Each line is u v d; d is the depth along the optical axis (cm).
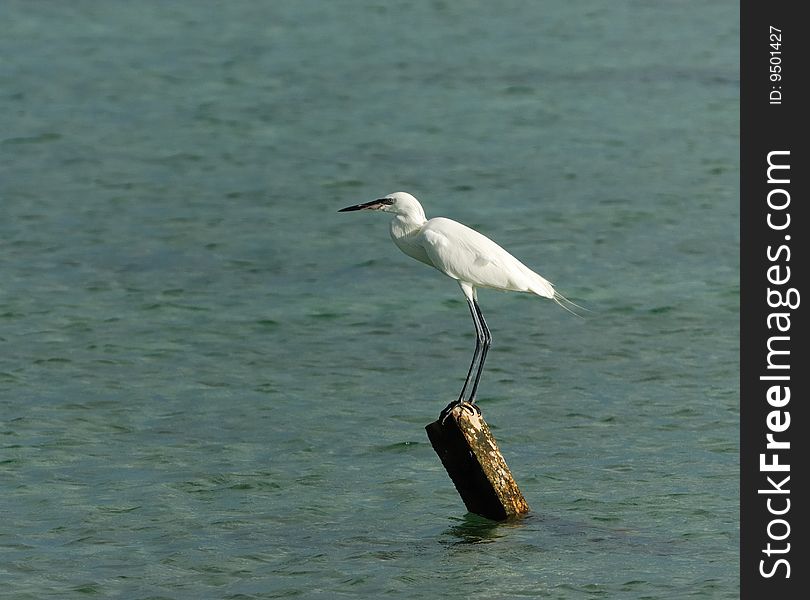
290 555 1245
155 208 2783
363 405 1695
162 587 1173
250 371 1831
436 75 4191
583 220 2705
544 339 1994
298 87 4028
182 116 3662
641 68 4288
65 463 1477
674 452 1531
